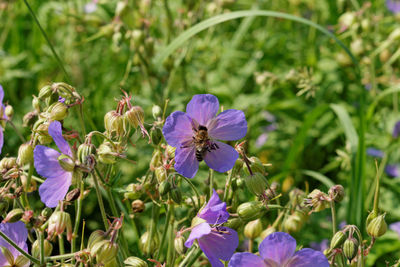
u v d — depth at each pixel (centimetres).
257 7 112
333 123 94
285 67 101
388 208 71
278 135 94
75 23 99
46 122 51
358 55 87
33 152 50
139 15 85
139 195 54
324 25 112
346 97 98
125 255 54
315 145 91
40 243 49
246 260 48
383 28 99
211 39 103
